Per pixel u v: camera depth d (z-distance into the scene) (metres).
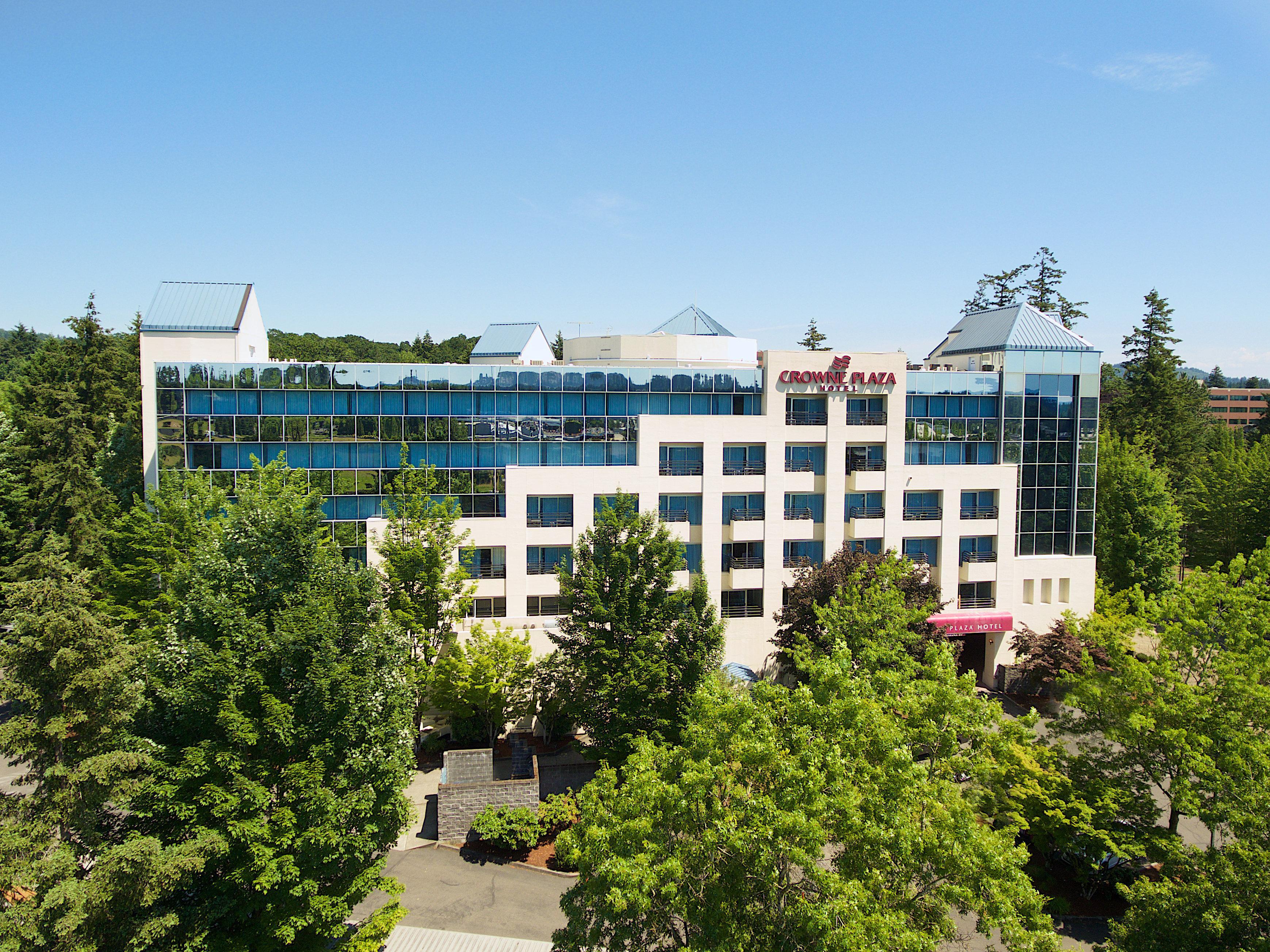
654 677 35.91
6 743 21.06
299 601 27.05
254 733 23.86
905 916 20.52
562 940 22.97
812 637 47.53
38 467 61.97
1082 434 63.12
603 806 25.27
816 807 19.94
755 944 20.89
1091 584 63.28
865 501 60.44
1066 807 33.25
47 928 19.59
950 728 25.55
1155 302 100.19
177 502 47.97
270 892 24.64
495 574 53.03
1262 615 33.06
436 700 45.28
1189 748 30.88
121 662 22.27
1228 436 111.81
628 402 57.81
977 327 67.75
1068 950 31.06
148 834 24.16
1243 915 22.02
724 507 57.72
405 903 33.78
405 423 56.06
